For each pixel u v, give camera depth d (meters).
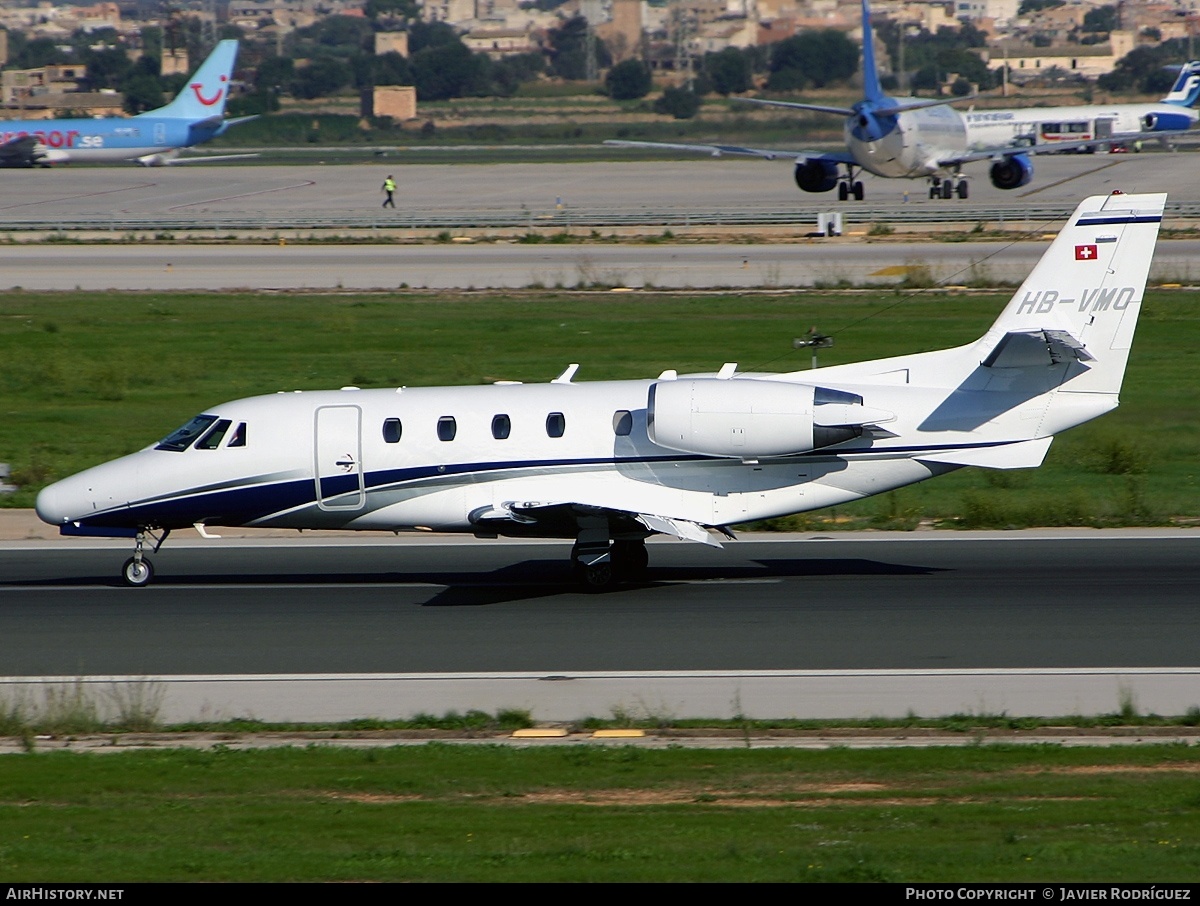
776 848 42.62
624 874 40.44
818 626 73.50
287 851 43.09
